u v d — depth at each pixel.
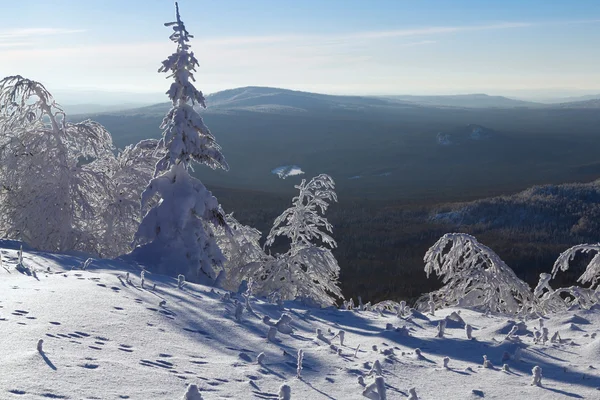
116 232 20.64
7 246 15.73
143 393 5.00
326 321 10.38
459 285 15.60
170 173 17.11
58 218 19.72
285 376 6.37
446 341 8.70
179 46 16.52
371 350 7.96
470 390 6.15
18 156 20.02
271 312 10.30
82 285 9.91
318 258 18.64
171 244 16.28
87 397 4.65
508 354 7.53
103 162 22.25
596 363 7.25
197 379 5.74
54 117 20.61
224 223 17.47
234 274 19.05
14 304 7.79
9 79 19.95
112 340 6.74
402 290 40.75
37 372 5.05
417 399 5.52
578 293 13.86
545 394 6.02
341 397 5.77
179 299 9.98
